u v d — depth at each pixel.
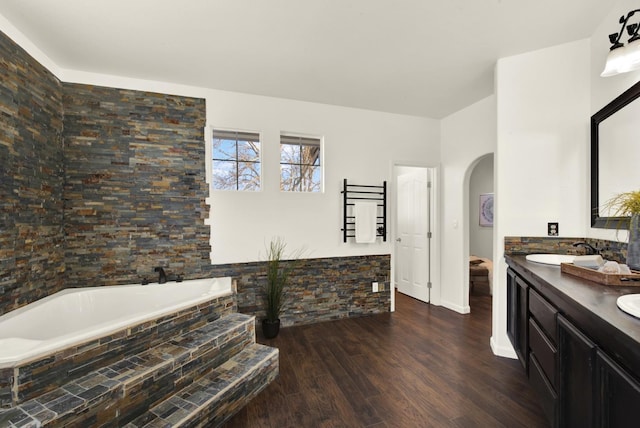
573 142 2.34
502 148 2.51
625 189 1.87
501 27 2.12
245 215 3.26
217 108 3.16
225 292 2.52
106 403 1.46
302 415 1.88
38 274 2.36
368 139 3.74
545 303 1.59
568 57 2.34
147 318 1.90
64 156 2.71
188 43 2.31
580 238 2.33
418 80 2.96
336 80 2.96
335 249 3.60
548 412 1.54
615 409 0.95
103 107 2.82
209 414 1.72
